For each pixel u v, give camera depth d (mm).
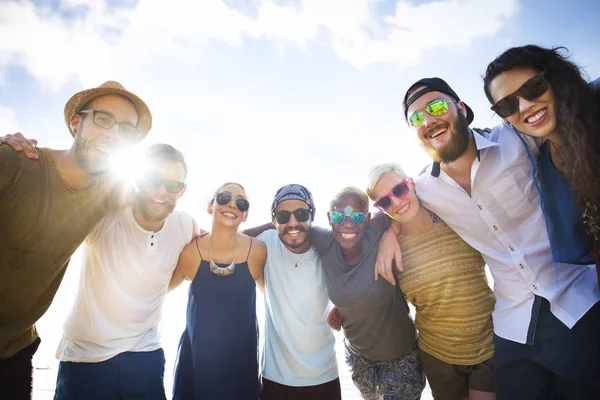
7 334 2420
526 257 2576
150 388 2791
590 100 2174
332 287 3139
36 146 2488
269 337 3326
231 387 2875
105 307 2787
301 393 3117
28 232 2365
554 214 2406
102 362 2729
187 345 3021
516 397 2592
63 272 2701
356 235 3031
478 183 2707
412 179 3080
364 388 3400
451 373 3033
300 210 3221
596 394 2227
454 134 2742
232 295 3057
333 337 3391
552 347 2393
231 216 3102
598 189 2131
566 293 2430
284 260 3348
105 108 2693
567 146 2240
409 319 3309
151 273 2914
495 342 2750
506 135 2721
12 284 2383
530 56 2287
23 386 2555
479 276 2961
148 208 2850
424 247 3018
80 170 2592
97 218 2689
